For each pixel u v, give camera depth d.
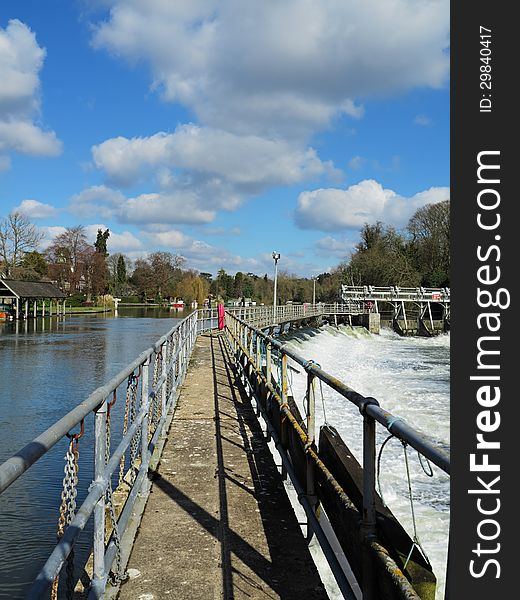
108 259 114.75
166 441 7.08
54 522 7.50
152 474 5.79
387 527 2.62
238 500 5.11
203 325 27.94
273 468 6.05
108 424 3.40
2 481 1.50
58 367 23.83
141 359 4.57
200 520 4.66
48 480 8.91
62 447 10.46
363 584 2.56
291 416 5.23
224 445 6.94
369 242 75.38
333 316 63.56
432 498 8.38
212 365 14.56
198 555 4.04
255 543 4.24
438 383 23.81
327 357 36.62
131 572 3.79
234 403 9.60
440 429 14.52
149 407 5.43
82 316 73.38
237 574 3.77
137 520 4.55
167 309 98.69
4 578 6.19
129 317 71.94
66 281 96.06
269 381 7.42
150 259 112.25
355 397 2.75
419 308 61.19
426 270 69.88
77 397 17.22
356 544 2.76
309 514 3.91
